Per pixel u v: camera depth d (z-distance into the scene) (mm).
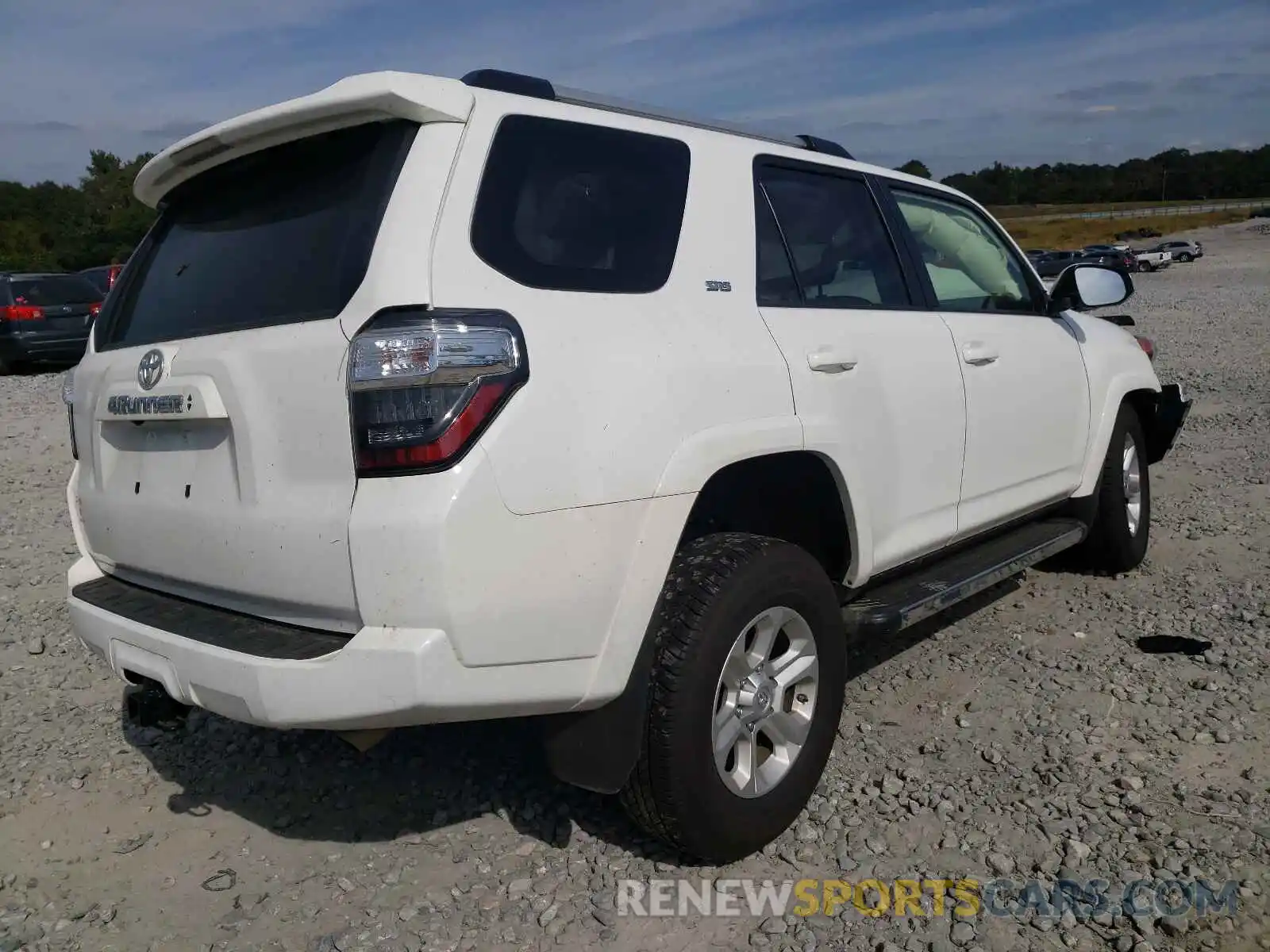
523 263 2439
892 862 2854
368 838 3102
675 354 2643
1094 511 4871
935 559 3971
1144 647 4297
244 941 2633
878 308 3551
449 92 2447
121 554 2967
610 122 2781
